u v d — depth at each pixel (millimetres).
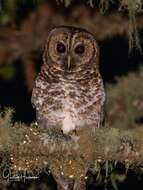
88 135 10773
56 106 13805
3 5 17438
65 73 14055
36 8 17609
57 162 10836
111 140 10695
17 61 18844
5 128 10477
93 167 11055
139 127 11172
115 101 16641
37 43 17266
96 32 17000
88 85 13875
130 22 12781
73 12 17359
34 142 10648
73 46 14430
